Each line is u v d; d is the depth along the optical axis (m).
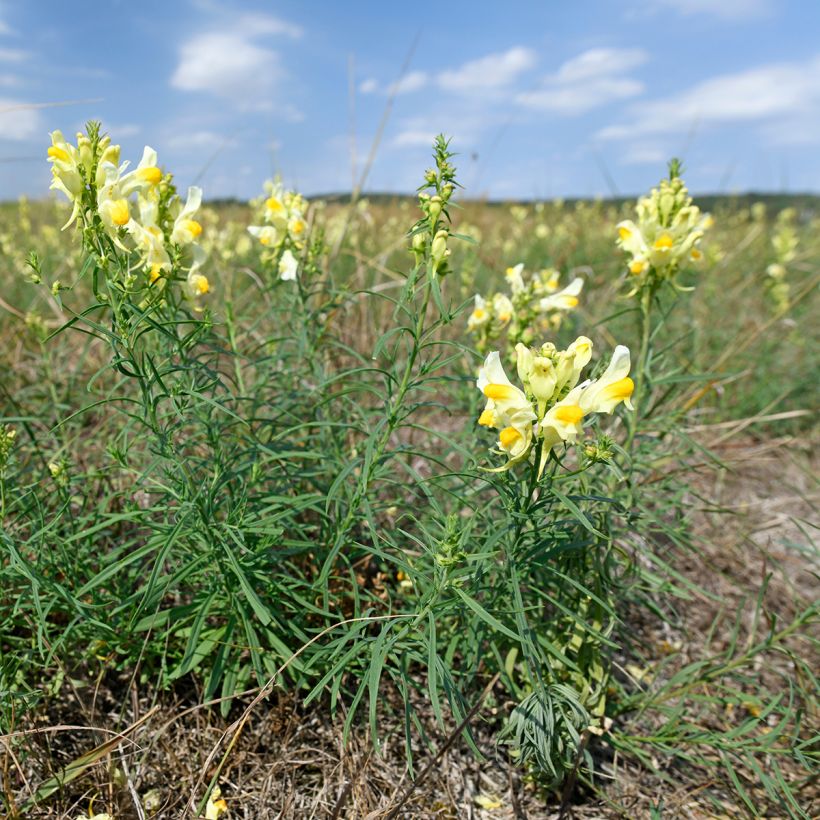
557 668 0.39
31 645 0.38
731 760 0.40
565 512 0.40
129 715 0.38
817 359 0.84
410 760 0.32
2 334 0.68
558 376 0.30
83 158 0.31
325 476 0.46
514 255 1.19
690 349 0.82
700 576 0.55
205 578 0.39
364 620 0.35
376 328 0.68
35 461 0.50
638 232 0.44
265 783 0.35
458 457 0.57
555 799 0.37
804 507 0.65
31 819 0.32
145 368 0.34
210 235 0.79
